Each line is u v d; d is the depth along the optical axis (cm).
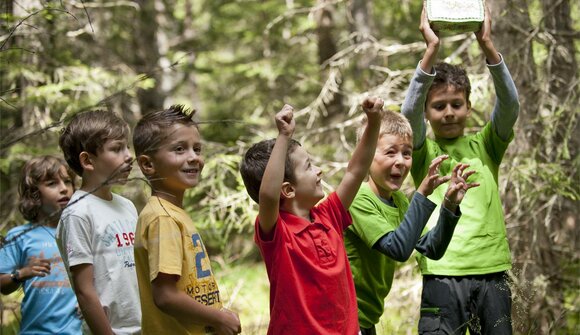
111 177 310
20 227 431
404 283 690
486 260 409
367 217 387
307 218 353
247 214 688
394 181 396
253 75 1352
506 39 664
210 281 337
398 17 1026
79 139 370
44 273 387
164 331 329
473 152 437
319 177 356
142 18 1364
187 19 1794
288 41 1382
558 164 613
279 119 328
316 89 1241
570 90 626
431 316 412
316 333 329
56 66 827
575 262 649
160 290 315
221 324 319
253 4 1538
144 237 325
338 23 1366
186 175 338
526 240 644
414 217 365
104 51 1126
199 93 1869
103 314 348
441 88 437
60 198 443
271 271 338
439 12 423
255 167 359
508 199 650
